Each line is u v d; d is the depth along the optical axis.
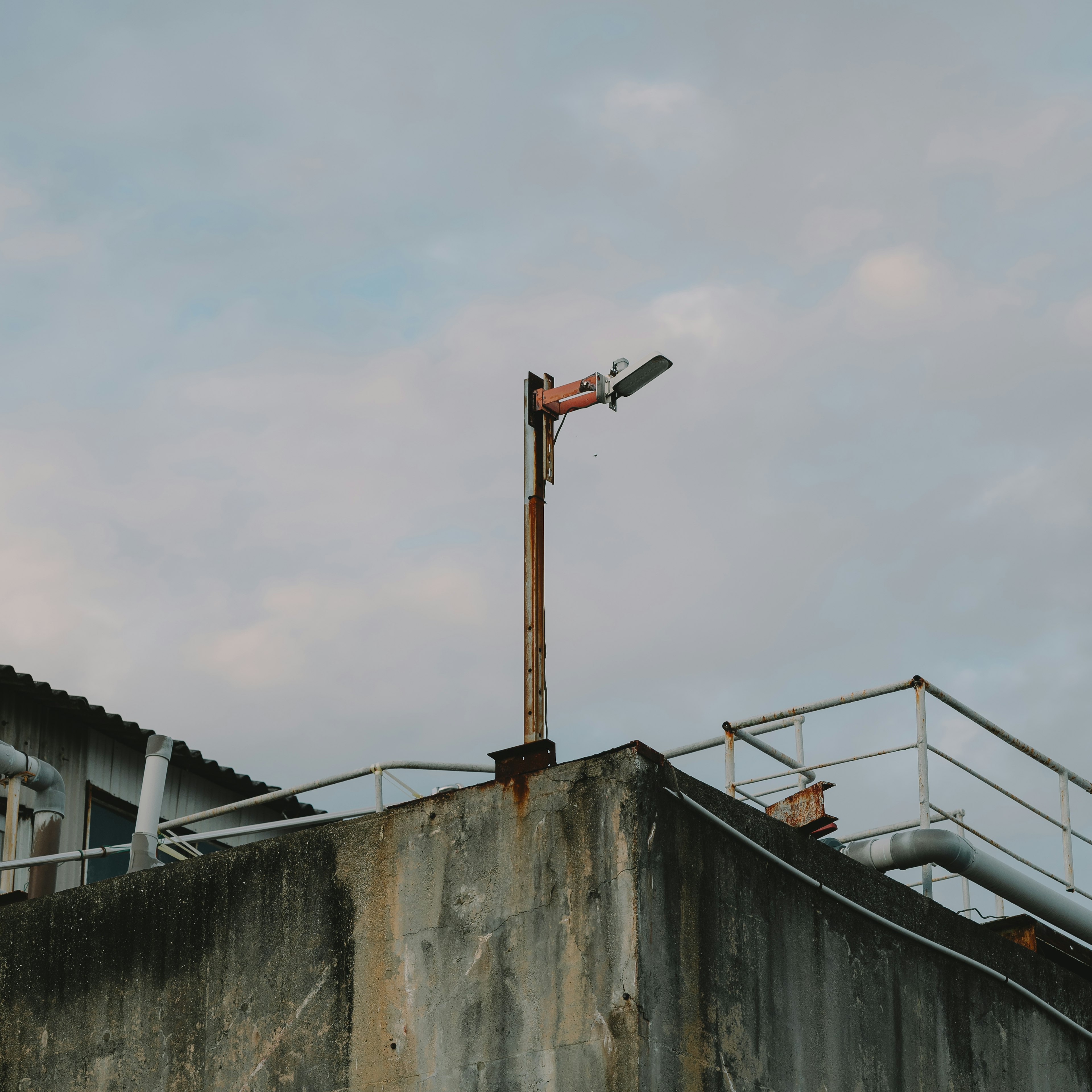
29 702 18.75
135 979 11.28
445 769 12.77
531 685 10.63
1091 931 13.26
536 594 10.90
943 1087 11.21
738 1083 9.70
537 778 10.13
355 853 10.68
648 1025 9.28
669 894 9.73
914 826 12.47
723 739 12.58
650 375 11.11
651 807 9.83
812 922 10.72
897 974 11.27
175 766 20.44
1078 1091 12.41
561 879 9.81
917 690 12.25
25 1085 11.37
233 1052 10.65
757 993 10.08
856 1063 10.60
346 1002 10.33
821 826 11.71
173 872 11.46
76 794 19.03
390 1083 9.95
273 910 10.88
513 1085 9.51
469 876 10.17
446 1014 9.92
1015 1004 12.18
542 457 11.27
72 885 18.67
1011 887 12.74
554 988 9.59
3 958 11.87
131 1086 10.96
